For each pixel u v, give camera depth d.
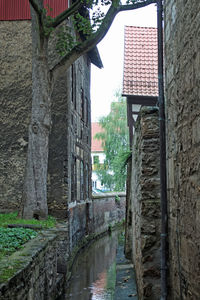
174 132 4.79
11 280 4.04
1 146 13.21
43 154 10.64
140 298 6.39
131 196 10.61
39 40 10.37
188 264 4.00
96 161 46.06
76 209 15.23
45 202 10.71
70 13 10.20
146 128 6.16
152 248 5.97
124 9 10.32
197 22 3.63
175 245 4.73
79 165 16.66
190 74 3.92
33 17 10.64
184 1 4.16
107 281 10.72
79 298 8.97
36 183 10.62
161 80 5.59
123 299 6.73
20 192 12.99
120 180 29.70
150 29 16.47
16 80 13.44
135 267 8.23
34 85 10.61
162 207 5.28
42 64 10.51
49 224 9.97
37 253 5.81
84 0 11.26
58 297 8.72
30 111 13.29
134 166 8.79
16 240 6.76
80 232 16.33
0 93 13.42
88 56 19.73
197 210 3.64
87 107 19.78
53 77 10.76
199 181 3.59
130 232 10.91
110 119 29.70
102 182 31.03
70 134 13.78
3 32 13.66
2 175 13.10
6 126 13.27
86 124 19.25
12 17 13.66
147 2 10.36
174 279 4.81
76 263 13.47
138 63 14.45
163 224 5.25
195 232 3.71
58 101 13.09
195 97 3.72
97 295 9.22
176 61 4.63
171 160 5.00
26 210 10.66
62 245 11.19
